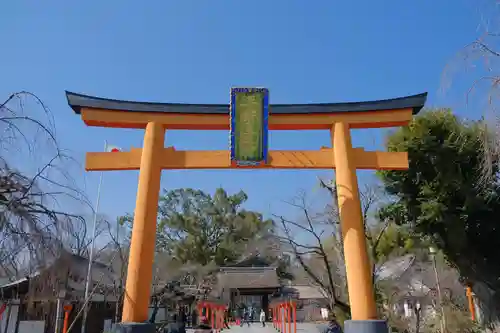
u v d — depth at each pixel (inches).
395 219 836.0
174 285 1258.0
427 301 888.9
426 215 735.7
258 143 556.4
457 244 735.1
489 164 325.4
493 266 737.0
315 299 1899.6
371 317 474.3
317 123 585.3
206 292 1407.5
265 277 1879.9
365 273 494.9
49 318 700.0
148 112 578.9
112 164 557.6
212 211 2137.1
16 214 211.8
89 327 887.7
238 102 554.6
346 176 549.0
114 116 571.8
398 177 789.2
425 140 725.9
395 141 790.5
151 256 507.5
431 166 751.1
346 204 532.7
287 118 584.7
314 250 762.2
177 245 1923.0
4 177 220.8
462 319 787.4
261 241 1750.7
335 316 697.6
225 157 564.4
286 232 744.3
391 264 1144.2
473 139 633.0
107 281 940.6
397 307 962.7
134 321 466.6
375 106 586.2
